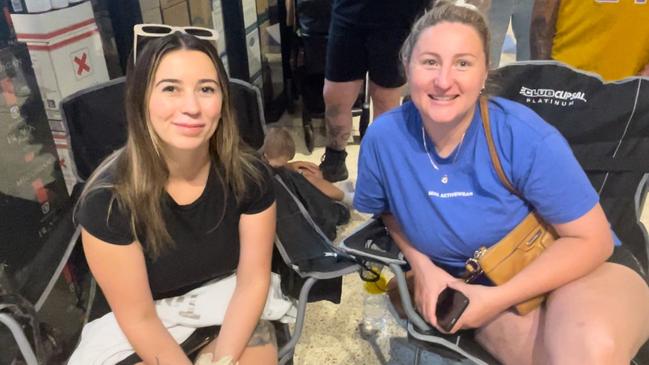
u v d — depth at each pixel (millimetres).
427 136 1274
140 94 1104
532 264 1235
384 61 2357
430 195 1290
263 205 1291
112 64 2123
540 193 1201
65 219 1390
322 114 3111
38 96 1666
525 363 1240
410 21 2262
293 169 2309
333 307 2041
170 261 1269
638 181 1482
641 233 1448
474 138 1235
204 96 1121
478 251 1289
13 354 1183
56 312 1553
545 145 1172
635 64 2029
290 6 3213
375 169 1381
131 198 1155
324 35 2900
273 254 1476
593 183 1521
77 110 1516
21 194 1596
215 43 1246
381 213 1492
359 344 1885
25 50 1604
